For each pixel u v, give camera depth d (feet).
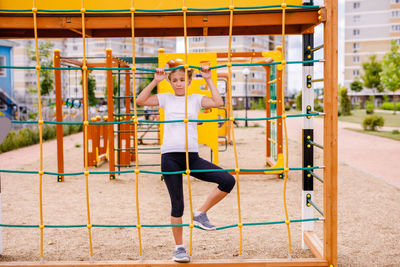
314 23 11.00
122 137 36.42
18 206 19.07
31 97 89.86
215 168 10.61
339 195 21.07
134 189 23.12
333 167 10.64
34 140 49.47
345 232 14.79
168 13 10.80
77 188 23.39
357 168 29.22
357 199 20.12
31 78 181.06
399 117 95.20
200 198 20.65
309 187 12.80
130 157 33.45
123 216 17.22
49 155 38.22
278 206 18.75
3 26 10.77
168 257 12.14
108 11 10.21
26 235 14.60
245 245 13.29
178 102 11.06
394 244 13.41
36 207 18.89
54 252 12.66
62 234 14.70
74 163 33.04
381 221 16.19
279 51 26.09
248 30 13.53
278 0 11.30
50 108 70.28
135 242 13.71
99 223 16.16
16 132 51.11
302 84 12.61
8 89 83.41
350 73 234.99
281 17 10.96
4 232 14.99
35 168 30.37
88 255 12.37
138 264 10.37
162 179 25.79
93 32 13.76
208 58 23.52
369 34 230.68
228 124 46.16
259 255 12.28
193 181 25.44
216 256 12.20
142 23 10.84
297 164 31.35
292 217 16.88
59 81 24.48
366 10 230.07
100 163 33.24
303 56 12.63
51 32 13.55
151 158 36.60
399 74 110.11
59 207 18.86
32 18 10.78
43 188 23.40
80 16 10.82
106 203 19.67
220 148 42.60
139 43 242.78
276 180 25.53
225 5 11.13
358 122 81.05
